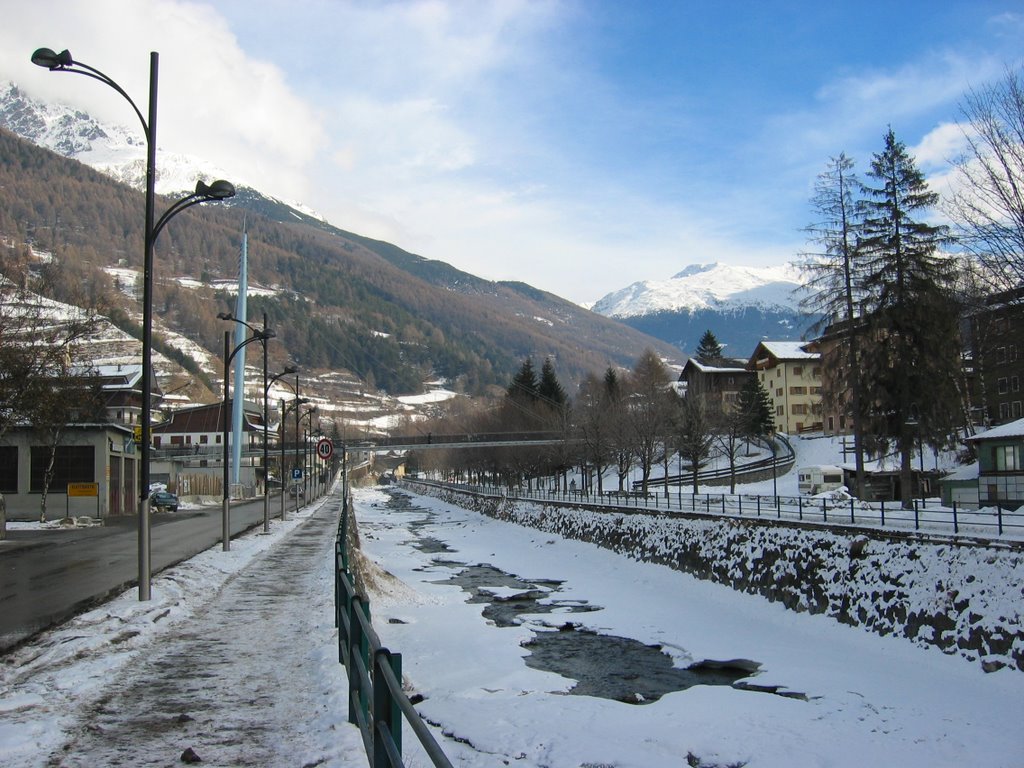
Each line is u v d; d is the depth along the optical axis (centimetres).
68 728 870
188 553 2931
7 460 5412
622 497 6169
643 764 1331
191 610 1678
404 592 3042
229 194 1736
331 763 757
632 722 1564
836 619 2447
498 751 1377
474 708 1628
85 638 1310
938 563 2173
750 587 2972
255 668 1162
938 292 4000
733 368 12075
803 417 10956
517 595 3234
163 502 6525
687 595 3173
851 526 2608
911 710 1658
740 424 7969
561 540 5322
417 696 1683
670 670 2044
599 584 3562
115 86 1709
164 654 1257
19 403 4369
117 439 5809
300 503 8281
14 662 1162
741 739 1488
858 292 4316
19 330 4700
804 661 2088
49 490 5403
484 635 2370
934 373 4069
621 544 4356
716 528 3447
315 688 1051
